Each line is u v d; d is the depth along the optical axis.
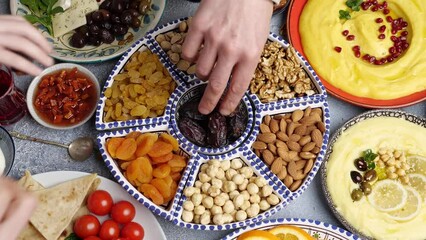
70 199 1.13
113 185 1.18
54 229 1.10
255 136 1.24
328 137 1.25
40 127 1.27
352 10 1.46
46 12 1.37
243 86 1.08
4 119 1.23
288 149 1.23
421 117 1.31
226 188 1.17
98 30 1.34
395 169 1.27
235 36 1.00
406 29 1.46
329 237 1.18
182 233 1.21
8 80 1.18
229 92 1.11
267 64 1.30
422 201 1.23
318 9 1.42
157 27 1.34
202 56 1.03
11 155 1.16
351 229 1.19
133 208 1.15
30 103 1.25
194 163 1.20
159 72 1.29
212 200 1.16
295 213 1.25
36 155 1.24
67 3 1.38
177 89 1.27
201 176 1.18
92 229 1.12
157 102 1.25
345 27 1.44
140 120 1.23
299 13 1.43
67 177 1.18
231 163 1.21
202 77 1.08
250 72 1.05
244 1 1.01
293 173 1.21
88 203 1.14
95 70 1.35
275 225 1.17
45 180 1.17
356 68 1.37
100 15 1.34
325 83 1.36
